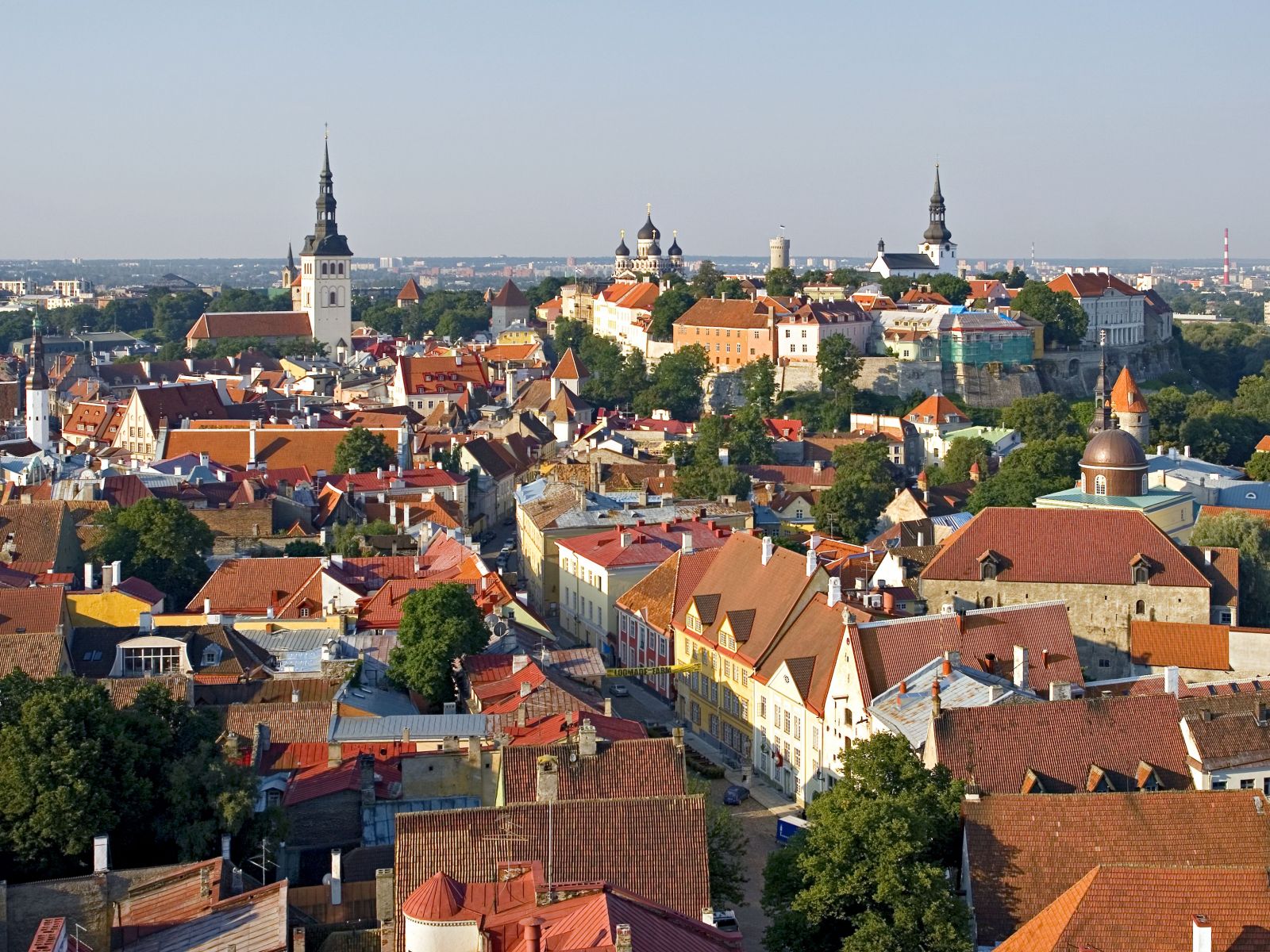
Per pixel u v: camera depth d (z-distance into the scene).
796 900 104.69
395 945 89.69
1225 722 126.56
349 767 128.75
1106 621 187.88
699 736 183.50
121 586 182.50
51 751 107.31
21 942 96.06
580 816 96.88
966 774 121.69
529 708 140.00
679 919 86.31
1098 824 103.62
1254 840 103.38
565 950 78.88
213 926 94.31
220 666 161.62
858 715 144.88
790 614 171.50
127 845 110.38
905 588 191.25
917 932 100.12
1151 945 84.94
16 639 146.25
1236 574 189.88
